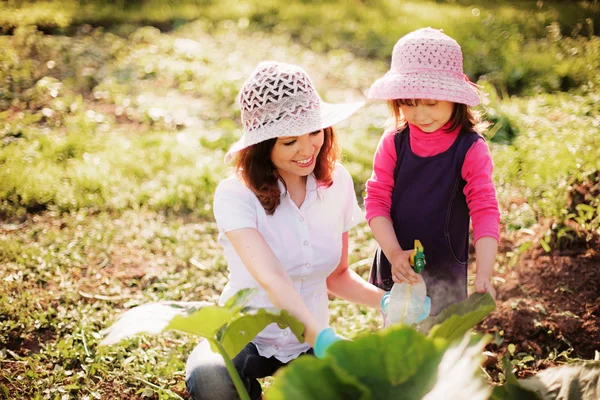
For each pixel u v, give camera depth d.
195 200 4.91
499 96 7.18
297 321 1.75
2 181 4.91
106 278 3.94
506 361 1.80
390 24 9.90
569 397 1.72
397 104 2.50
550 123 5.81
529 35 9.20
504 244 3.96
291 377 1.33
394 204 2.58
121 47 8.53
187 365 2.35
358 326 3.36
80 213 4.71
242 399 1.76
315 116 2.09
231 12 10.28
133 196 4.88
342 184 2.44
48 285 3.84
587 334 3.09
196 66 8.01
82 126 6.22
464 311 1.77
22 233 4.45
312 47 8.99
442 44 2.40
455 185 2.46
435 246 2.52
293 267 2.31
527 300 3.32
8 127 6.07
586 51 8.11
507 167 4.86
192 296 3.80
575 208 3.95
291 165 2.16
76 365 3.17
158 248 4.29
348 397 1.37
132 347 3.28
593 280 3.45
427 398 1.40
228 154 2.29
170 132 6.30
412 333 1.36
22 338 3.36
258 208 2.25
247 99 2.14
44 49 8.27
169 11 10.16
